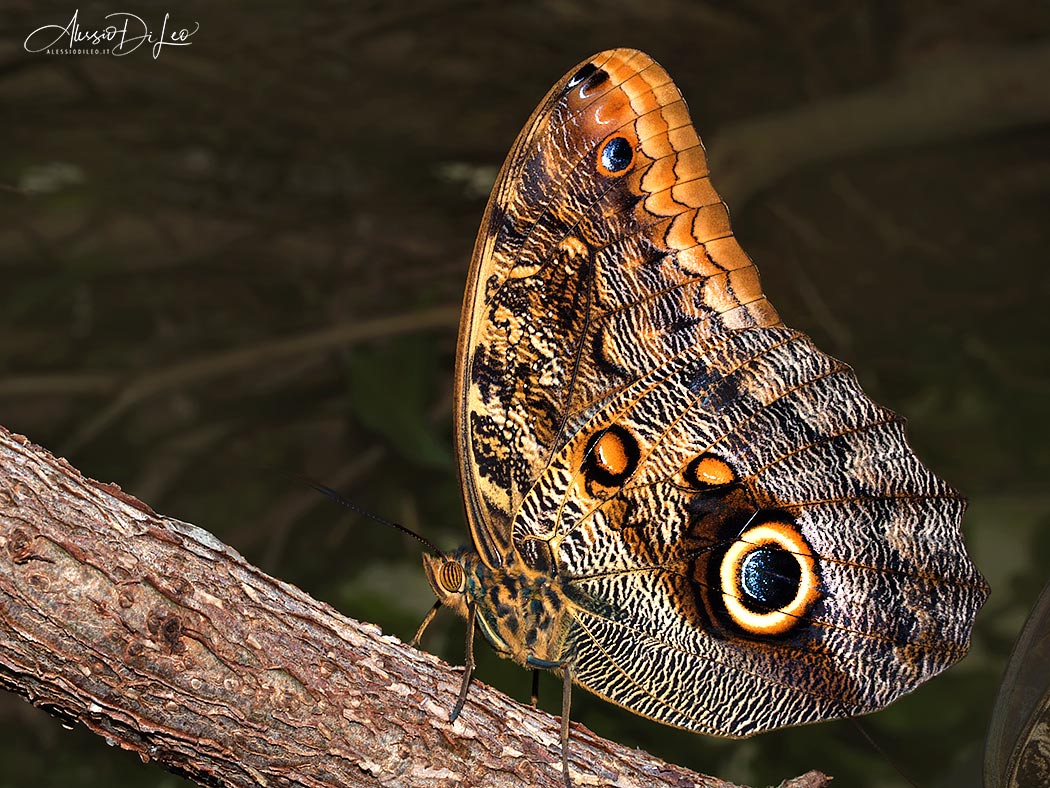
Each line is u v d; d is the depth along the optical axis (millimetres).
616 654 544
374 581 793
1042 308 886
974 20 756
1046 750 521
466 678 526
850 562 542
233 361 769
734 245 542
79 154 775
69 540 502
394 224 855
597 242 539
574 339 540
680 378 542
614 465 542
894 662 542
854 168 831
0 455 503
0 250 848
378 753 515
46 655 501
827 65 779
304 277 890
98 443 942
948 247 866
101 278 876
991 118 752
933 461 878
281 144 772
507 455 540
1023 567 818
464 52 701
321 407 927
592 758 529
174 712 506
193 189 815
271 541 818
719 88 794
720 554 544
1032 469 868
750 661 544
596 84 536
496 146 783
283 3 673
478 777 521
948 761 681
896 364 906
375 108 731
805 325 880
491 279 536
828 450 544
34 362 934
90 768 792
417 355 706
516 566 542
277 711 510
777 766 680
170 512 938
